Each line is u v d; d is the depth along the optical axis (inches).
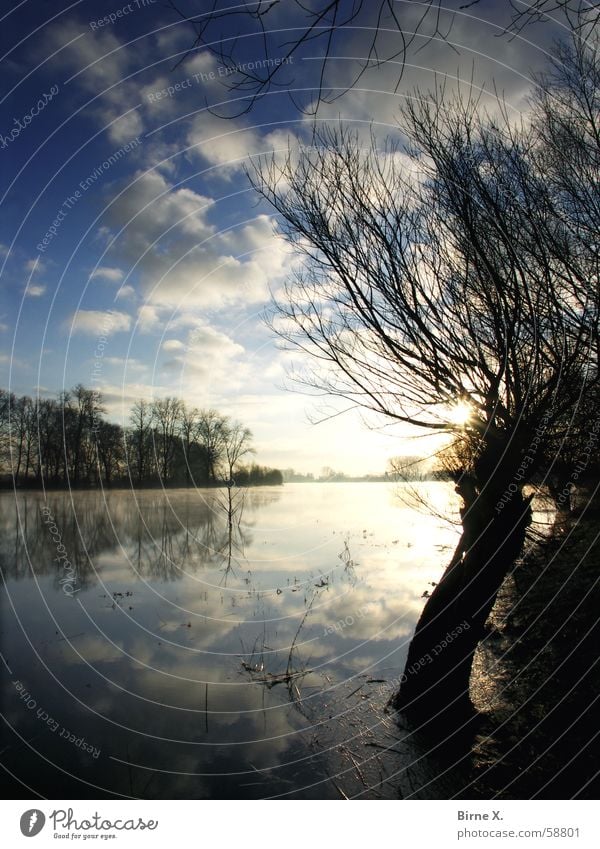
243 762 219.6
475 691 282.5
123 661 324.2
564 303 265.4
